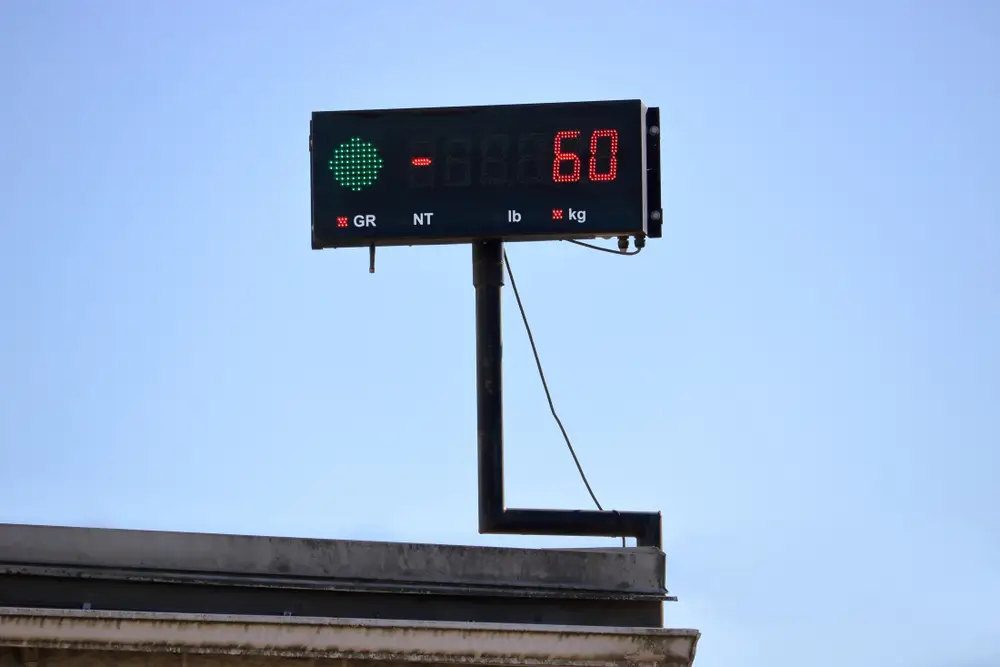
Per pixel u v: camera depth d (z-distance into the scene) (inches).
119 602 736.3
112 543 745.6
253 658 729.6
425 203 954.1
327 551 772.0
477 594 786.2
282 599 759.1
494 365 945.5
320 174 957.2
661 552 821.2
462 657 747.4
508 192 954.1
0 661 700.7
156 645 709.9
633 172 952.9
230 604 750.5
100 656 713.6
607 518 901.2
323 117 962.1
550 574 802.8
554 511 910.4
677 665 773.3
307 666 737.0
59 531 741.3
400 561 781.3
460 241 963.3
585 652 762.8
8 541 733.9
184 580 744.3
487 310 952.3
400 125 962.1
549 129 959.0
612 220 948.6
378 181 956.6
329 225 951.6
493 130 959.6
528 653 756.0
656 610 813.2
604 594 807.1
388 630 739.4
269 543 764.6
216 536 758.5
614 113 959.6
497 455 930.7
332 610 764.6
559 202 951.6
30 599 728.3
